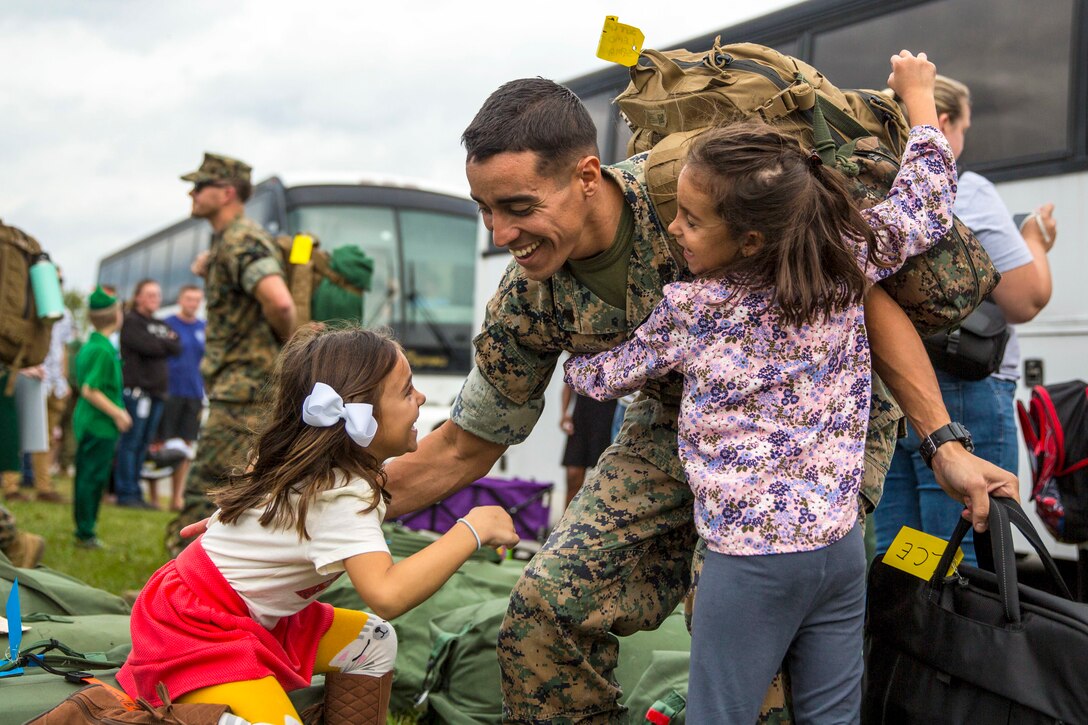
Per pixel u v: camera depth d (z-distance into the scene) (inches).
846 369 85.2
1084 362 193.8
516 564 179.8
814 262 80.6
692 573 91.5
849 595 85.0
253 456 99.0
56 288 211.6
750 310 83.4
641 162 95.1
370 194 489.1
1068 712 81.4
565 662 97.8
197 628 91.9
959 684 88.3
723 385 83.4
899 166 93.4
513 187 85.4
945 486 90.4
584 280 94.7
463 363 478.3
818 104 92.5
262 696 90.4
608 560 97.3
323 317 227.0
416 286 481.7
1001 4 215.2
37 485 418.3
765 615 81.5
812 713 85.0
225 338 207.6
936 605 89.7
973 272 91.0
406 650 142.0
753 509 81.2
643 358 89.2
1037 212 163.3
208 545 96.0
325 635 104.8
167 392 429.7
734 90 92.5
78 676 105.5
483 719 126.9
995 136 213.3
